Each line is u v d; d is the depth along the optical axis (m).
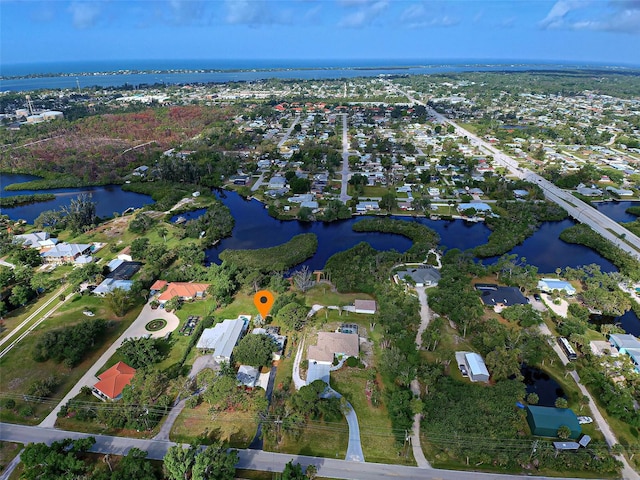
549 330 104.94
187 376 87.88
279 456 71.44
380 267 128.50
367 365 91.81
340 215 178.00
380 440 74.44
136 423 75.12
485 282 126.75
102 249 147.38
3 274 120.38
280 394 82.69
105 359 93.50
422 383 87.56
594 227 168.12
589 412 80.81
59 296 116.62
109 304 109.06
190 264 133.88
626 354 94.69
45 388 82.88
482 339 96.75
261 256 141.50
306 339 99.88
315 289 121.75
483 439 72.12
